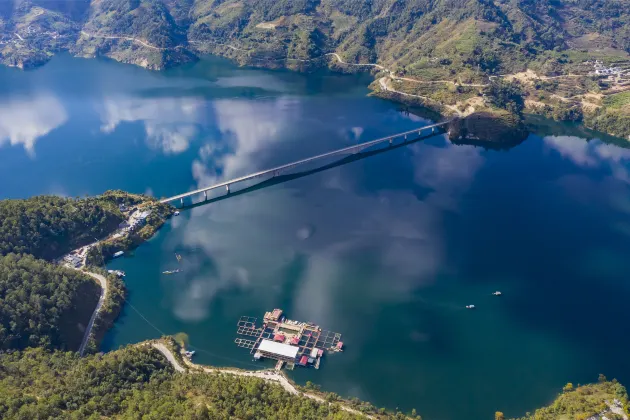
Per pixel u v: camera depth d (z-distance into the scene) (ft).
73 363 582.35
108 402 499.92
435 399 586.86
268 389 547.90
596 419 518.78
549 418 533.55
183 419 459.73
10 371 545.03
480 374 621.31
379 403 579.89
